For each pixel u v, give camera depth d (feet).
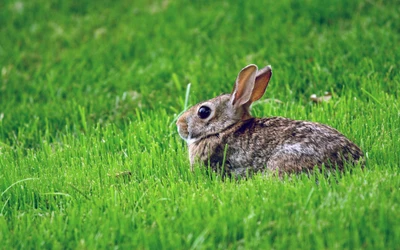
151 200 29.60
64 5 67.62
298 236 24.72
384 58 44.91
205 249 24.80
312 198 27.40
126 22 63.00
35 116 44.68
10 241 27.02
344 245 24.30
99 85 49.26
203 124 33.06
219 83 45.96
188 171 32.89
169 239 25.55
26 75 53.88
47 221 28.55
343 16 56.34
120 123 42.83
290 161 30.25
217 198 28.96
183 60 51.55
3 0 68.80
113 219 27.78
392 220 25.20
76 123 43.24
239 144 32.01
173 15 62.03
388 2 56.08
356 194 27.25
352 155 30.60
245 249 24.57
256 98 33.86
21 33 62.49
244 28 57.31
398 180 28.30
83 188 32.24
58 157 36.63
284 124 31.68
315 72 44.34
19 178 33.86
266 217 26.61
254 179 30.78
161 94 45.85
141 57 55.21
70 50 58.18
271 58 48.96
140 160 34.91
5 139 42.70
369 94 38.22
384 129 34.81
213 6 62.85
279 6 59.57
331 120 36.91
